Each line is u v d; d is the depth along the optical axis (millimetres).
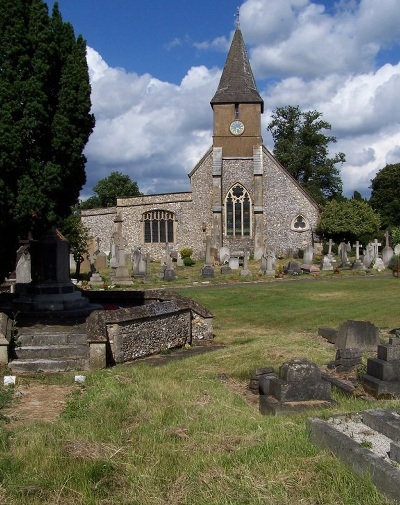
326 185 63219
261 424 6555
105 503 4668
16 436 6180
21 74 11641
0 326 10672
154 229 48625
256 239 46625
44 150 12023
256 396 8766
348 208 46500
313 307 19797
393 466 4680
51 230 14430
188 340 13992
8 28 11492
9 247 12594
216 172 46906
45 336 11484
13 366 10461
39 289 14227
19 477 5082
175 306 13469
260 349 11750
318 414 6645
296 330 15547
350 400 7902
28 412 7492
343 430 5723
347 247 39094
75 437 6125
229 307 20656
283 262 42812
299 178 62969
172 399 7762
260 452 5512
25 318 13602
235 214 47656
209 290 25859
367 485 4645
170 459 5480
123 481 5043
